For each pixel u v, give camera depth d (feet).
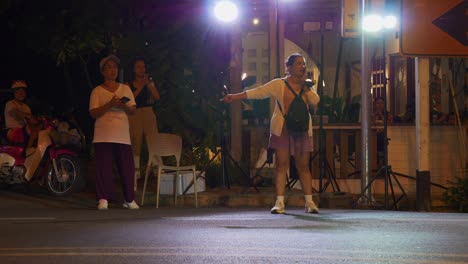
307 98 38.34
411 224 32.71
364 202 49.62
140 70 47.14
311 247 26.30
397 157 59.26
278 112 38.40
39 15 56.65
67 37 56.29
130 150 42.63
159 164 45.50
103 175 42.14
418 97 50.34
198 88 57.88
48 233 30.78
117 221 35.01
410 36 49.19
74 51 57.57
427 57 49.47
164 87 57.41
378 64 72.28
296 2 65.31
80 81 68.95
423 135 50.26
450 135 59.88
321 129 52.21
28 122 51.21
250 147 59.77
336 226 32.19
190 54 56.95
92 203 46.06
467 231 30.27
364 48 50.26
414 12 49.16
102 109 41.50
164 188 46.75
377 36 57.67
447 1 49.21
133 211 40.86
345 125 57.36
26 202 46.14
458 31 49.19
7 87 70.13
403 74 70.18
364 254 24.79
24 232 31.22
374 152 58.13
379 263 23.22
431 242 27.32
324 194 48.44
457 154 59.88
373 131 58.29
